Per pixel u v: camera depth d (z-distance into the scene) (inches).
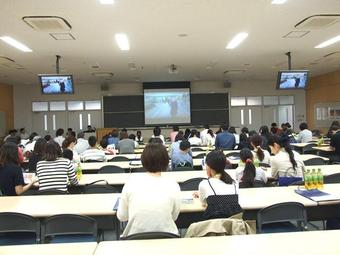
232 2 213.5
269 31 285.6
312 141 389.4
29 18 232.4
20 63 402.6
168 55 378.6
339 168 213.8
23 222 109.1
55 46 319.3
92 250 80.5
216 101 641.0
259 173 171.2
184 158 233.3
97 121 641.0
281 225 129.5
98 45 319.6
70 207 126.4
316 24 264.4
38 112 636.7
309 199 128.6
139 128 617.0
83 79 571.8
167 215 96.9
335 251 76.3
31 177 191.2
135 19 242.4
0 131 564.1
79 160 230.4
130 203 97.7
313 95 628.4
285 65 471.8
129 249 80.0
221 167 118.6
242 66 473.1
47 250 81.7
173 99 621.6
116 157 278.5
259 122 655.1
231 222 91.4
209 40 312.8
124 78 569.6
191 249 79.1
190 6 218.8
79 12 223.9
